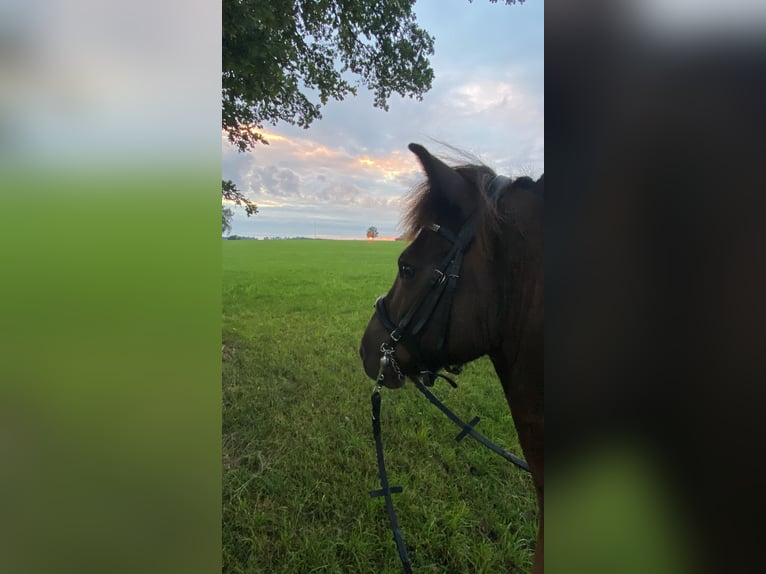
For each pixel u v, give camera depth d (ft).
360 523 6.57
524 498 7.36
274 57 10.16
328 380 11.76
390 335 5.09
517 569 5.95
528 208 4.00
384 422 9.77
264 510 7.00
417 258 4.67
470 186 4.44
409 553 6.21
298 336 14.93
